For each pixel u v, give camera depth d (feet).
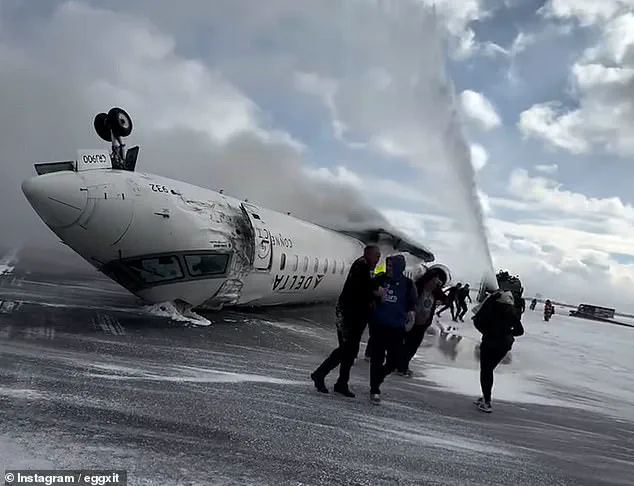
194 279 34.42
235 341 30.50
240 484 12.06
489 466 15.93
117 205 30.35
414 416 20.33
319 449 15.11
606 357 54.34
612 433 22.59
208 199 36.70
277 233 43.09
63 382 17.83
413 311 22.18
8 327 25.99
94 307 35.45
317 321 46.16
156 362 22.67
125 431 14.26
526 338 66.28
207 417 16.39
